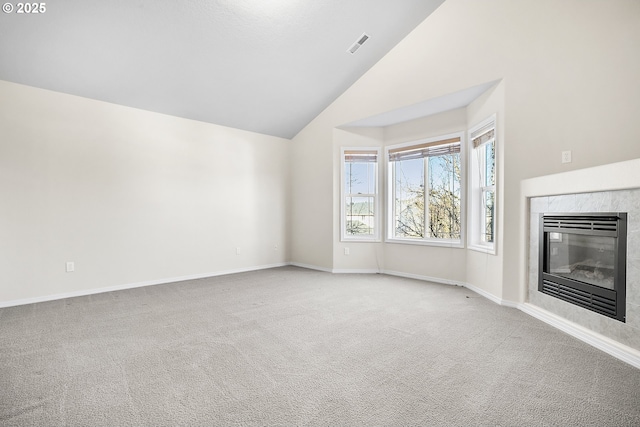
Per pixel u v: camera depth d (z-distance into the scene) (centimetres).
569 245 272
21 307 335
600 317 237
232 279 479
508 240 334
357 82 486
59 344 240
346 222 541
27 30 292
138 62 356
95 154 396
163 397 171
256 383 186
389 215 518
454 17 371
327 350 231
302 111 533
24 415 155
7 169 339
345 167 538
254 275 509
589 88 279
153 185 445
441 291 404
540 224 302
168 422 150
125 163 420
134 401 167
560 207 277
